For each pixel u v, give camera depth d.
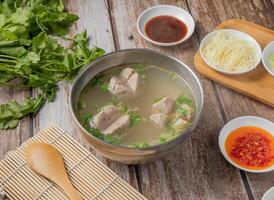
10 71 0.90
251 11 1.06
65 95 0.91
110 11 1.05
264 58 0.95
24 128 0.86
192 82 0.81
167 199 0.79
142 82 0.84
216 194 0.80
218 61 0.94
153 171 0.82
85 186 0.78
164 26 1.02
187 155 0.84
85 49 0.93
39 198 0.77
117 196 0.78
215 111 0.89
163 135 0.78
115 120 0.79
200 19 1.04
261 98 0.90
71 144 0.83
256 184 0.81
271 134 0.85
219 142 0.83
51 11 1.00
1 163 0.81
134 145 0.77
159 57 0.83
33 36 0.98
